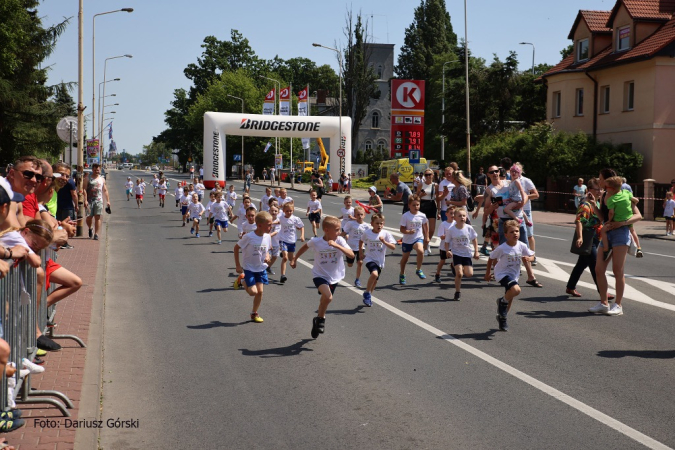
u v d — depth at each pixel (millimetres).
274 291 11625
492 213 14961
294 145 85438
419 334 8492
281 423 5523
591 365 7113
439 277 12430
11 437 4934
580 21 39812
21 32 40125
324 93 109500
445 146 70750
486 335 8422
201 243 19438
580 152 34594
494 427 5402
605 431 5309
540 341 8117
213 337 8406
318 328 8102
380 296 11047
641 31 35344
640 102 34000
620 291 9609
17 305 5371
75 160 22969
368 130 94000
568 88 39250
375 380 6633
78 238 19500
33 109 44656
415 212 12148
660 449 4965
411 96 43156
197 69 107062
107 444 5102
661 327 8844
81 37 21859
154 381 6648
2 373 4547
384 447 5023
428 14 88125
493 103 50625
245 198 17500
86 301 10195
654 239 21938
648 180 28938
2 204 5500
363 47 80125
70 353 7250
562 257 15773
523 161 36250
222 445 5086
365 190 57469
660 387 6383
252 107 93250
